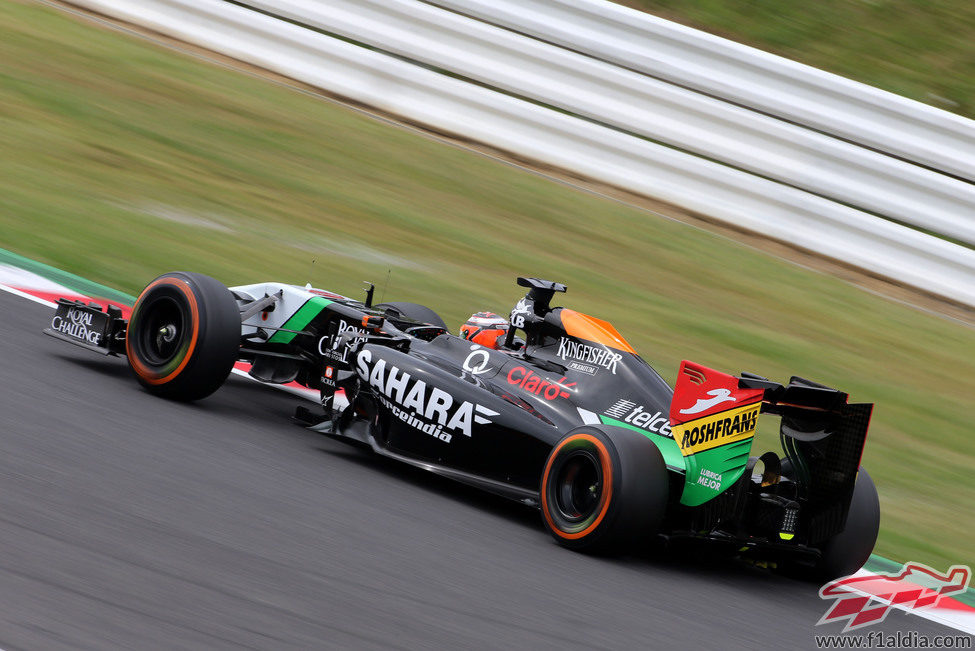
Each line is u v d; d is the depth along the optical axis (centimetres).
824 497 2014
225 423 2220
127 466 1777
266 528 1645
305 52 5512
